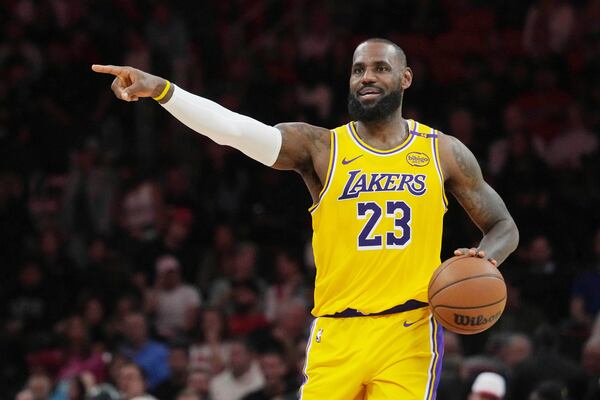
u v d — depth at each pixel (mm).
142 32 47469
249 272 36750
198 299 36281
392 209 15906
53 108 45344
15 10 48406
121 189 41719
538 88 45094
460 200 16516
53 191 42344
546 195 38375
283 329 33125
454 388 27375
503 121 44188
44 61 47250
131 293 35688
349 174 16047
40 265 37781
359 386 15930
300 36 49594
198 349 33656
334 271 16078
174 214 39875
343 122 43156
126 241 39312
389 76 16141
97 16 48000
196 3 49156
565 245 36781
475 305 15109
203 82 46969
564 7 48125
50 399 33094
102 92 46000
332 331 16047
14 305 37312
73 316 35375
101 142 44719
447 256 35906
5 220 40000
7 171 42031
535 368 28156
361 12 49875
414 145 16219
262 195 41281
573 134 42719
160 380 32312
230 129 15828
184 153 44500
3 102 44781
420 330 15898
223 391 31469
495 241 16203
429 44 49375
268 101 44562
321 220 16125
